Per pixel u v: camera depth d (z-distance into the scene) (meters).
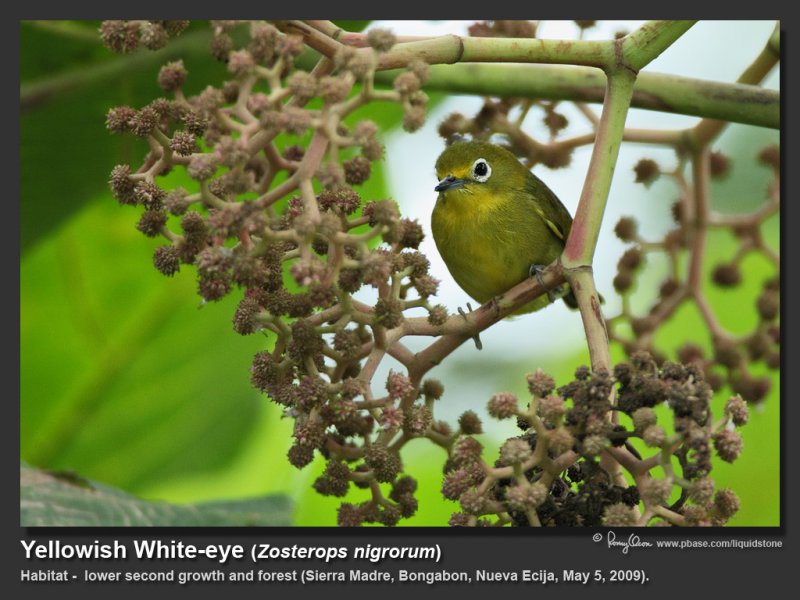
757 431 10.51
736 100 7.96
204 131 6.70
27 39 8.57
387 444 6.73
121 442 9.39
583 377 6.32
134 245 9.77
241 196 7.15
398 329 6.98
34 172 9.18
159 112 6.68
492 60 6.79
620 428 6.36
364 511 6.88
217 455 9.45
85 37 8.66
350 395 6.51
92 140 9.12
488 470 6.26
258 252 6.12
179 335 9.77
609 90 6.93
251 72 6.17
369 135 6.04
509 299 6.93
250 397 9.64
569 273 6.81
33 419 9.35
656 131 9.70
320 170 5.94
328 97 6.07
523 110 9.34
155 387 9.58
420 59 6.49
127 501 7.05
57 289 9.59
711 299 12.02
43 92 8.75
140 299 9.79
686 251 9.74
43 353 9.52
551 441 6.12
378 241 9.45
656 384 6.20
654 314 9.67
